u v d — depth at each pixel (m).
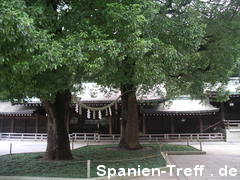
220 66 17.81
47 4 11.70
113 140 35.56
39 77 11.07
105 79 13.12
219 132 37.75
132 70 13.09
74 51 9.38
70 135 36.84
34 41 8.73
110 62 10.69
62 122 17.59
